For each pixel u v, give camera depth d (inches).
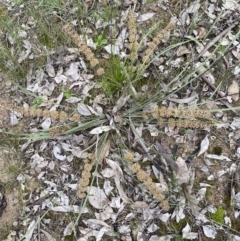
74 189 31.8
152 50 31.7
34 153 33.0
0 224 31.9
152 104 32.4
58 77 34.8
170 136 32.2
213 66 33.6
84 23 36.3
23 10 37.4
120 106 32.1
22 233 31.4
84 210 31.2
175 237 30.0
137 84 33.6
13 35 35.4
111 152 31.9
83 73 34.5
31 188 32.4
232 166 31.2
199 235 29.9
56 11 36.9
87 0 37.0
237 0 35.6
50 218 31.4
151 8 36.3
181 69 33.8
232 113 32.4
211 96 31.3
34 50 36.0
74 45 35.4
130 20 33.0
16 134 32.3
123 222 30.7
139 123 32.4
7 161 33.2
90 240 30.7
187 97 32.8
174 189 30.6
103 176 31.7
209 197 30.7
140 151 31.8
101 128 31.9
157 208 30.5
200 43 34.4
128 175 31.4
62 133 31.8
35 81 35.1
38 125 33.7
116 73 32.1
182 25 35.3
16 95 34.9
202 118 31.7
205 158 31.6
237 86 33.1
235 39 33.7
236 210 30.2
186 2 36.0
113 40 34.6
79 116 31.7
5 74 35.5
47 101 33.1
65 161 32.5
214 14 35.4
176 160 31.4
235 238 29.6
